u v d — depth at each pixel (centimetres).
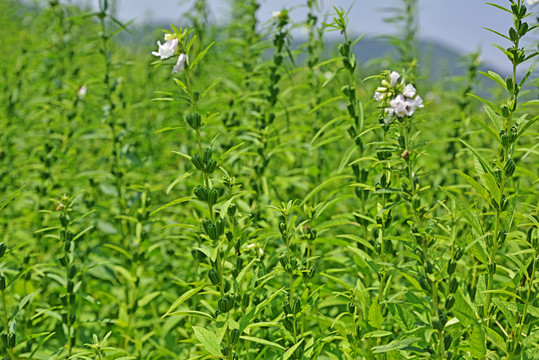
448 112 629
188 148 511
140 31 791
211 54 571
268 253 347
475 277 327
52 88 580
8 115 567
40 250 431
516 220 302
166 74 641
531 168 487
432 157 565
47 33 625
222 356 222
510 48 232
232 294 227
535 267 227
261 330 299
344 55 338
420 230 216
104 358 312
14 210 497
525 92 392
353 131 338
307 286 305
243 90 498
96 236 477
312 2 450
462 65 512
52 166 462
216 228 231
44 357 321
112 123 469
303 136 505
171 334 406
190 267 422
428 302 244
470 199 432
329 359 314
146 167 520
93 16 479
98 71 633
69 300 308
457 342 249
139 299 414
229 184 269
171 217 484
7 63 663
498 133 234
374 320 257
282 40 425
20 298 357
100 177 524
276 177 475
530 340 230
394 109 224
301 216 421
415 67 473
